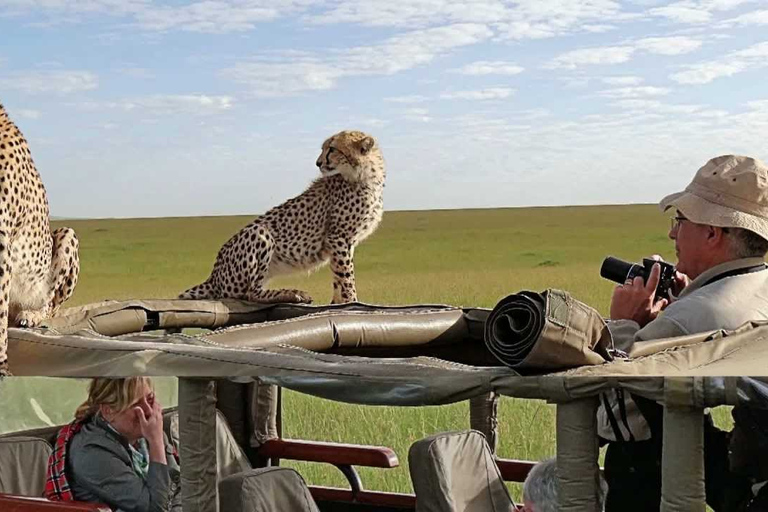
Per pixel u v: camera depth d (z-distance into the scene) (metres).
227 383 5.01
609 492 3.27
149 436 3.69
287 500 3.46
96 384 3.72
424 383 2.46
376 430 5.95
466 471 3.93
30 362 3.30
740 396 2.32
